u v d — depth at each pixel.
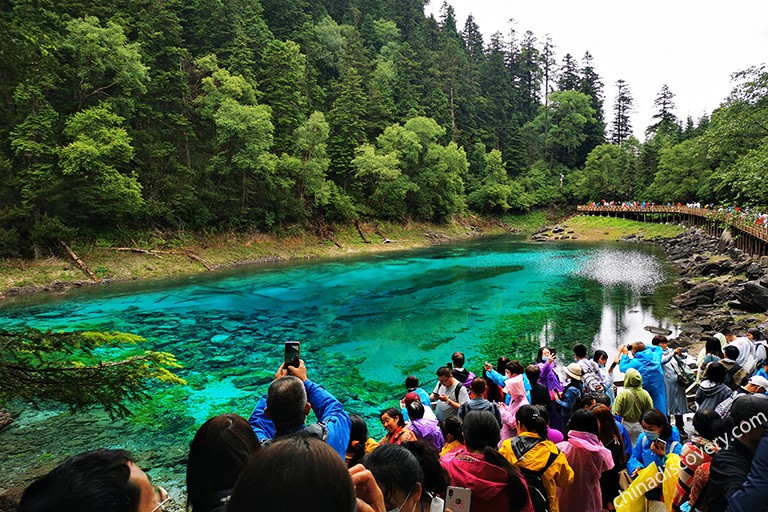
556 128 90.81
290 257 42.03
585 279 28.22
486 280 28.70
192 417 10.26
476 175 77.94
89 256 30.31
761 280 18.53
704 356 8.27
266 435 3.07
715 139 26.94
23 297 24.50
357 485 1.97
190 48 46.75
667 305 20.92
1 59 6.48
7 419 9.84
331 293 25.27
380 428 9.56
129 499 1.47
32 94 26.72
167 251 34.84
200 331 17.67
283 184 42.66
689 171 58.00
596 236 57.50
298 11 65.56
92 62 32.22
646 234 52.47
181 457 8.59
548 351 8.05
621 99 105.25
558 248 47.31
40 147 26.88
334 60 69.25
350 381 12.41
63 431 9.54
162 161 37.69
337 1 86.25
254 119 39.06
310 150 46.59
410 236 57.03
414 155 57.94
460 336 16.70
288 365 3.38
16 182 26.94
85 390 5.38
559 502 4.26
